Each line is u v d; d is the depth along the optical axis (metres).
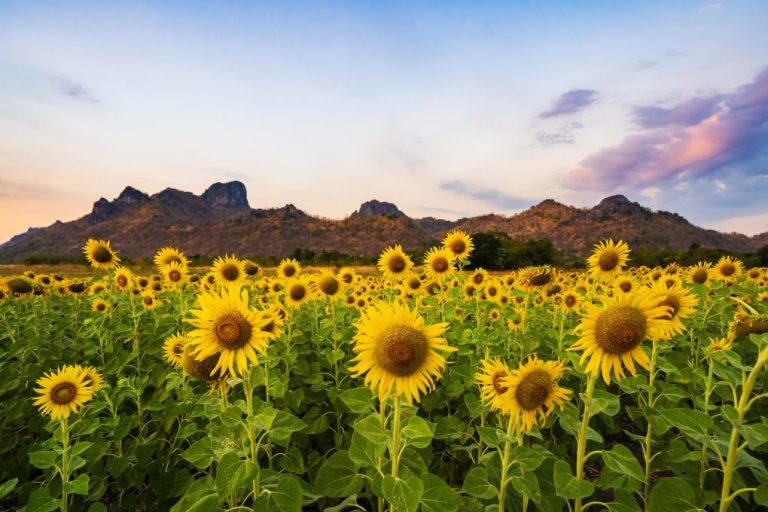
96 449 4.54
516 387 3.20
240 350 2.99
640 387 4.55
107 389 4.73
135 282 11.19
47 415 5.53
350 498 3.17
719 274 9.05
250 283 9.24
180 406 4.88
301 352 7.64
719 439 3.23
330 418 6.07
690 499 2.87
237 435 3.09
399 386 2.84
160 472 4.66
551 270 6.79
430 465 5.02
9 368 6.11
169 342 5.02
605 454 2.98
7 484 3.26
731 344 4.54
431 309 8.08
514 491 3.77
